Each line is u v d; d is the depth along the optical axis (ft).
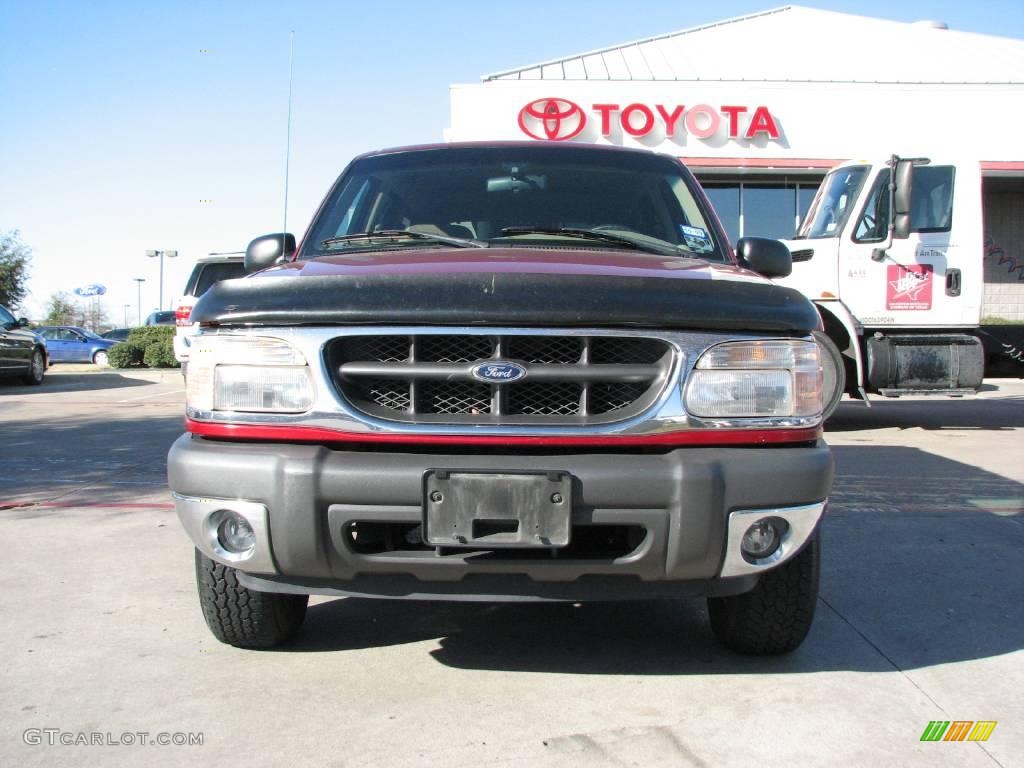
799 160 52.11
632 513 8.43
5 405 40.11
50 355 95.96
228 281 9.33
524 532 8.32
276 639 10.64
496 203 12.75
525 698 9.44
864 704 9.30
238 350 9.00
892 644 11.01
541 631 11.46
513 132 51.67
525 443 8.57
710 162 52.01
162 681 9.84
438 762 8.11
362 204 13.02
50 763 8.08
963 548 15.40
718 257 12.12
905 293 28.60
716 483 8.50
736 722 8.89
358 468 8.43
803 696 9.49
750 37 62.75
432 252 10.76
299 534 8.53
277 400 8.86
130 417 35.12
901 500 19.19
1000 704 9.34
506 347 8.73
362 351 8.91
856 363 28.22
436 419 8.70
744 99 51.83
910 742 8.51
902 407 38.47
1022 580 13.62
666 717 9.00
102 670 10.14
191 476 8.89
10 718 8.96
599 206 12.70
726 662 10.42
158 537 15.96
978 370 28.32
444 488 8.33
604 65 56.24
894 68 56.54
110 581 13.39
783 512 8.74
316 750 8.33
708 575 8.73
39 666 10.24
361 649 10.83
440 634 11.35
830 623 11.73
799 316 9.11
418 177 13.26
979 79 54.08
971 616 12.01
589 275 8.84
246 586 9.41
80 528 16.65
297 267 10.23
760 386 8.93
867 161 29.07
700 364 8.82
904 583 13.46
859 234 28.58
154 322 107.14
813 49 59.93
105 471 22.66
